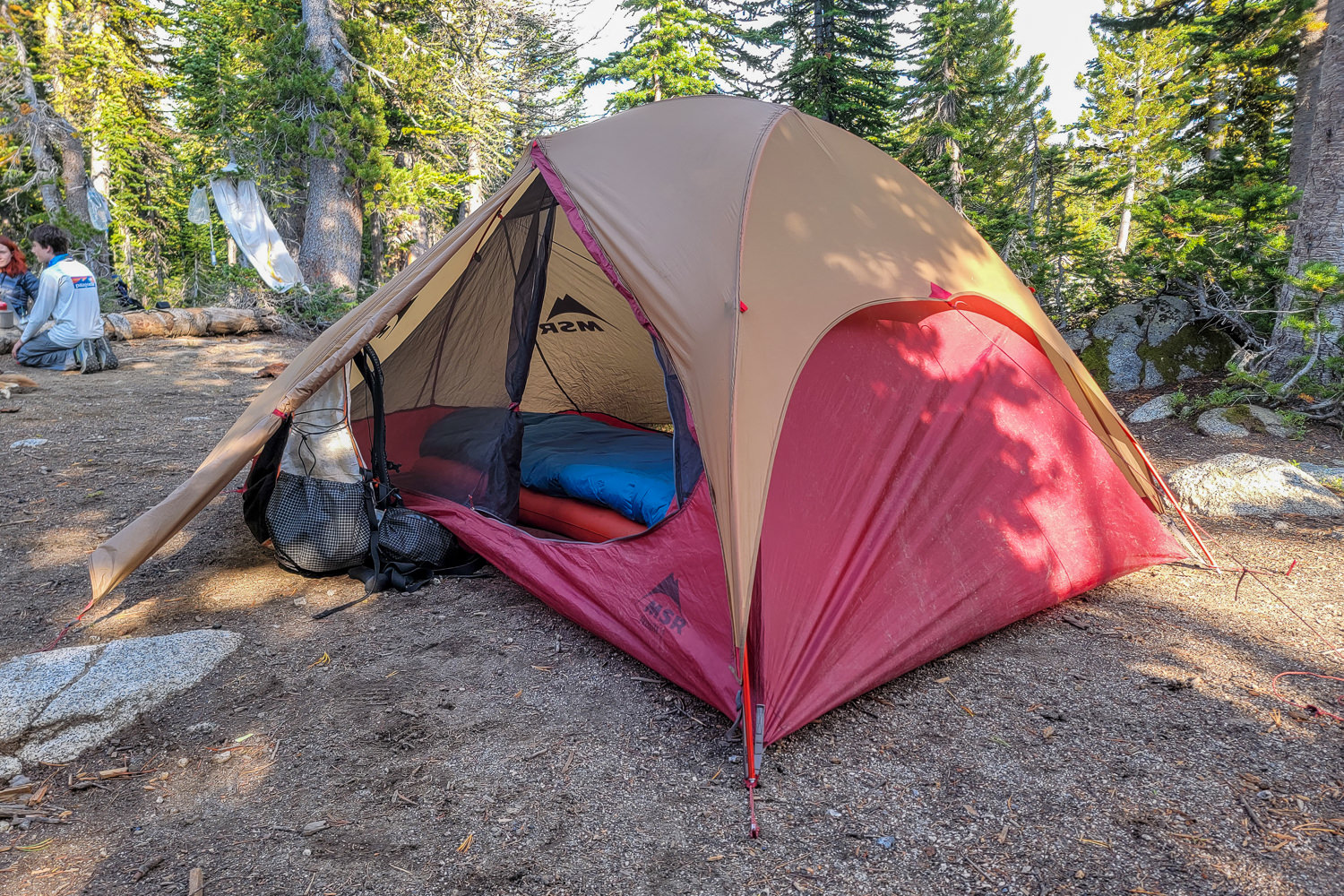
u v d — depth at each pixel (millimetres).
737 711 2473
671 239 3180
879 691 2824
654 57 19719
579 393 6043
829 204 3404
